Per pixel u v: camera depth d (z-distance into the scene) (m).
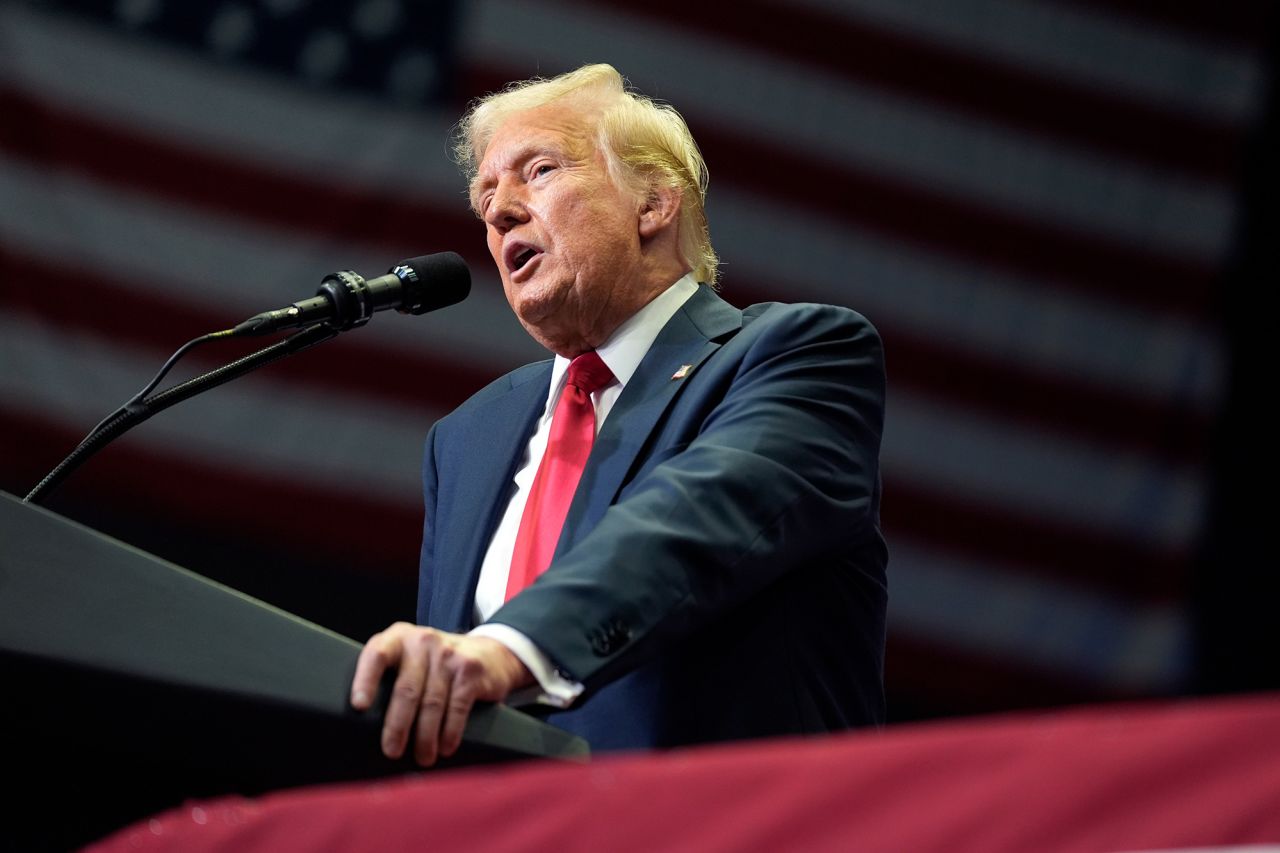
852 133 8.55
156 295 7.85
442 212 8.05
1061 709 8.38
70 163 7.90
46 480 3.27
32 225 7.82
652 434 3.64
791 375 3.57
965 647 8.41
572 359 4.20
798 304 3.85
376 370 7.92
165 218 7.92
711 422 3.54
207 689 2.19
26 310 7.73
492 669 2.45
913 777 1.31
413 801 1.49
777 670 3.38
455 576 3.85
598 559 2.81
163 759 2.40
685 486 3.06
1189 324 8.53
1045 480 8.48
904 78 8.60
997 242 8.57
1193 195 8.59
